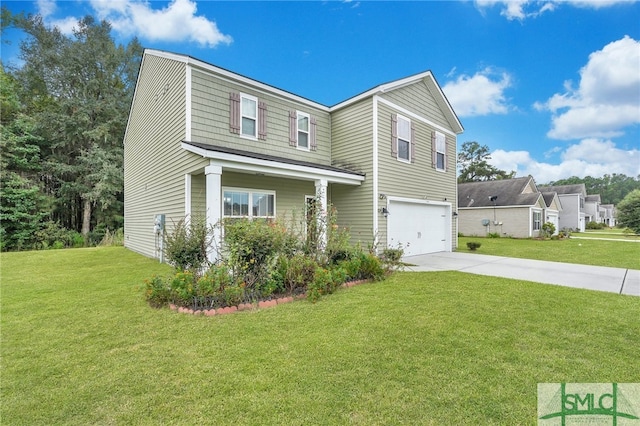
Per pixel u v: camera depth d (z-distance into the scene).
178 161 8.21
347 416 2.25
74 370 2.93
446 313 4.42
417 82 11.53
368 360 3.05
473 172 39.09
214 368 2.93
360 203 10.15
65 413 2.32
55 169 18.36
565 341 3.47
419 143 11.61
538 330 3.78
